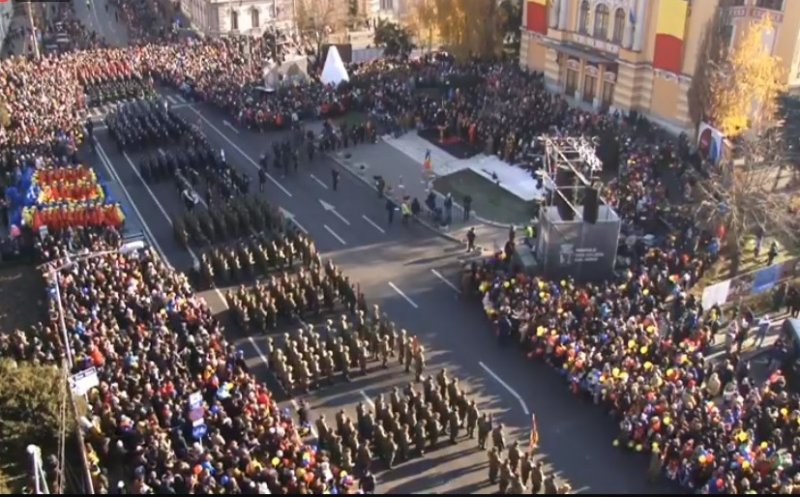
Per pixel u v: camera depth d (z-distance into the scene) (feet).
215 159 166.81
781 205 131.03
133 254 123.75
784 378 99.30
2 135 171.42
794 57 163.63
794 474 84.99
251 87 213.66
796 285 119.44
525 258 126.11
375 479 88.58
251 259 130.41
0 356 98.94
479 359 109.19
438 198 158.81
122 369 93.97
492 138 176.14
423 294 125.70
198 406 86.79
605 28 193.88
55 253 126.82
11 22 293.02
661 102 184.14
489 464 89.10
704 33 163.53
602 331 103.55
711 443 85.35
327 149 182.19
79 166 157.07
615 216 122.21
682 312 110.01
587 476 89.04
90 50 248.73
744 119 154.51
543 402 100.68
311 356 102.63
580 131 169.37
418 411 93.15
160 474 80.64
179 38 277.64
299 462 81.82
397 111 197.67
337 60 214.28
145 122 186.39
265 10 294.25
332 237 144.15
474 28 223.30
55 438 87.45
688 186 144.97
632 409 92.12
